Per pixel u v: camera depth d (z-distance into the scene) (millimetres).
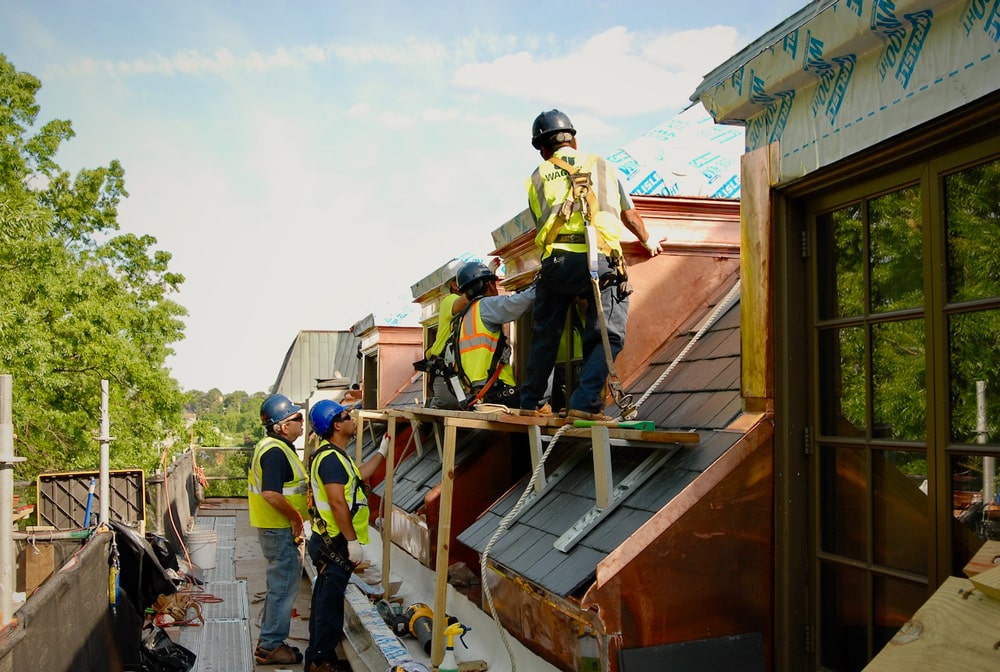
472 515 7109
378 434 13430
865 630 3543
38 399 16000
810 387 3930
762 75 3877
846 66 3518
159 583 7070
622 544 3719
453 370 6832
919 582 3254
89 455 17797
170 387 19203
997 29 2834
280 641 6992
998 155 2979
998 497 2939
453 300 7230
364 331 15102
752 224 4059
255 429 48188
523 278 7062
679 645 3691
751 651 3783
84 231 22234
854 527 3648
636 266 6035
